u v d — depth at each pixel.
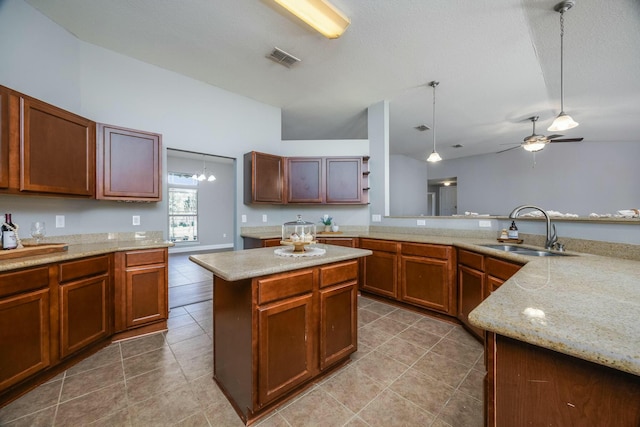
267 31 2.42
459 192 7.89
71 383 1.67
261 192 3.60
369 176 4.07
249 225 3.88
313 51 2.70
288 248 2.13
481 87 3.44
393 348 2.11
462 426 1.32
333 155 4.16
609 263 1.46
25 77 2.12
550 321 0.67
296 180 3.85
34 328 1.61
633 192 5.57
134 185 2.56
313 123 4.96
